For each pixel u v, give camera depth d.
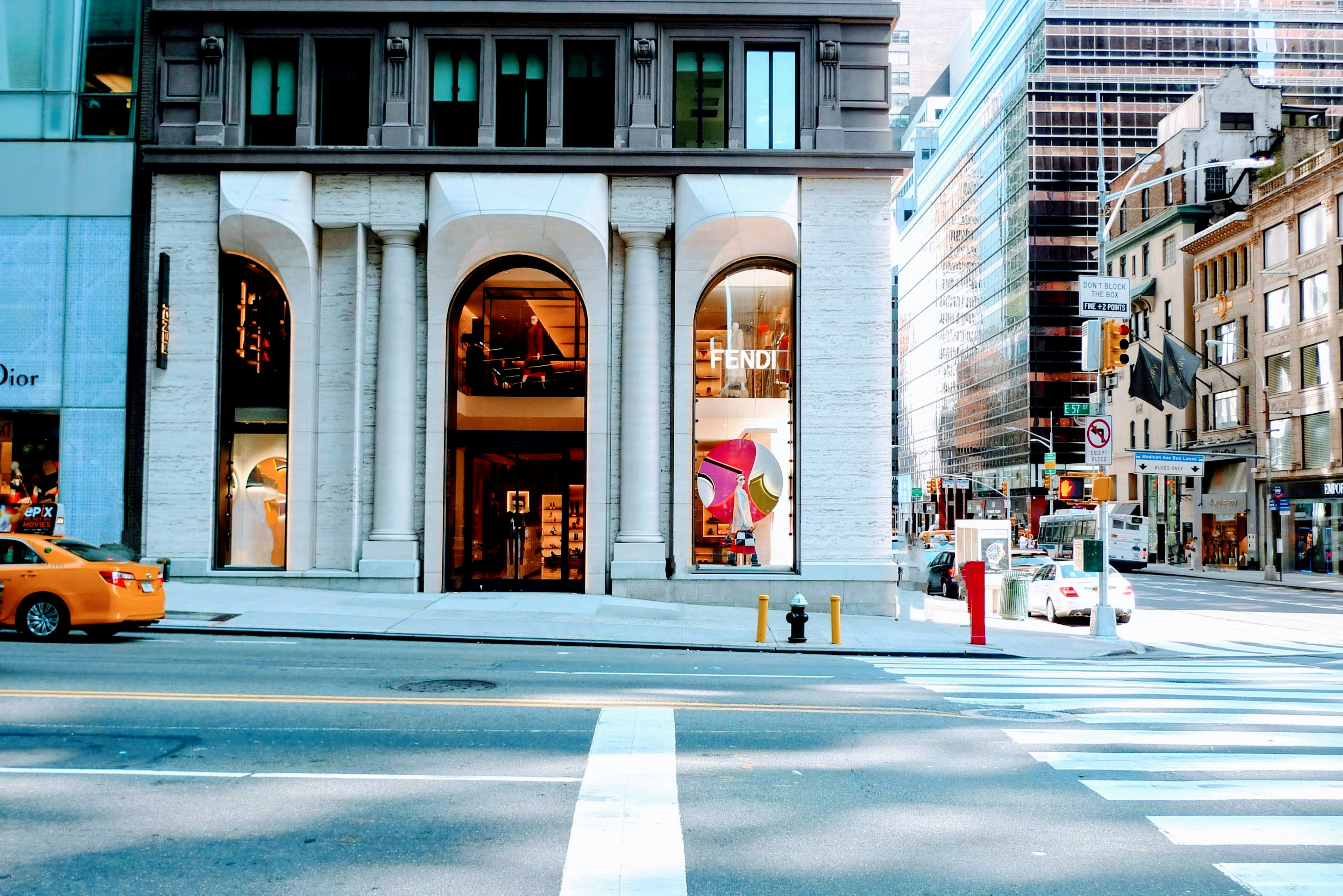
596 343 23.42
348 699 10.45
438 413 23.38
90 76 23.64
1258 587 42.56
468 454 24.39
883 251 23.27
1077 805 7.10
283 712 9.70
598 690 11.52
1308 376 48.09
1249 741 9.31
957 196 111.69
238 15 23.31
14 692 10.47
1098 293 20.78
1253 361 53.03
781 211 22.86
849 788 7.43
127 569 15.26
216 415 23.22
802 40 23.64
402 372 23.17
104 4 23.72
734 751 8.54
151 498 23.00
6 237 23.41
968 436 105.94
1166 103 87.50
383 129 23.25
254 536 23.53
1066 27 87.44
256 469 23.59
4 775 7.40
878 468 23.08
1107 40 87.56
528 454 24.39
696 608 22.42
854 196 23.33
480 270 24.17
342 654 14.52
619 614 21.06
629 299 23.39
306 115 23.31
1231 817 6.84
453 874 5.50
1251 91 66.69
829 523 23.11
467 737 8.82
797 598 17.78
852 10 23.38
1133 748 8.93
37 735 8.62
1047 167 87.50
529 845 5.99
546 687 11.64
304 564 22.89
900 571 30.58
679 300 23.36
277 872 5.51
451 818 6.48
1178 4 87.44
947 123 117.06
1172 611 29.30
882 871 5.68
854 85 23.59
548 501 24.30
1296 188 48.72
